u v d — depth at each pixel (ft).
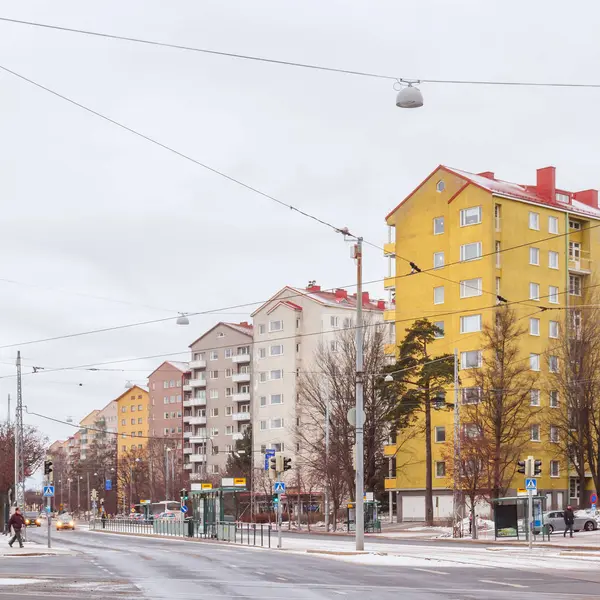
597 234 299.79
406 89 83.15
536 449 267.80
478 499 204.74
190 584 82.69
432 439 280.10
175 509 383.86
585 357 241.35
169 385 536.83
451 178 280.51
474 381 224.94
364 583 82.48
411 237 289.53
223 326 473.26
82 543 195.21
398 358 260.42
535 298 278.26
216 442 471.62
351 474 246.68
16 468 220.02
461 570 99.19
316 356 302.25
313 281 422.82
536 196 287.89
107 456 591.37
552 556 124.98
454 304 275.59
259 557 127.03
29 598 69.97
